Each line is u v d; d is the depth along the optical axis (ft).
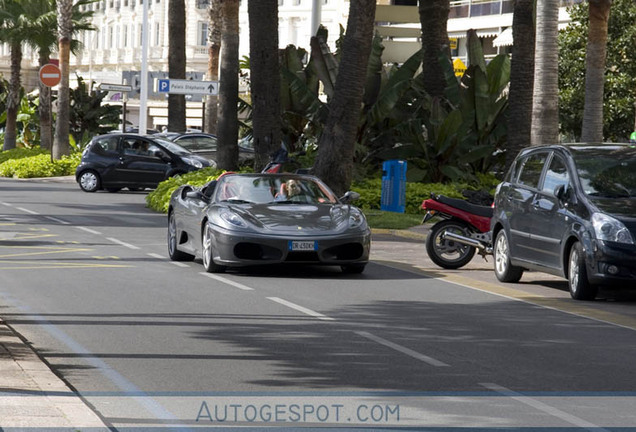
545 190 107.65
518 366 67.00
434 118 213.66
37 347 71.15
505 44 367.45
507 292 105.50
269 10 210.38
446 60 217.36
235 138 224.94
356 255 112.98
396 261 131.95
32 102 463.83
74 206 211.20
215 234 112.06
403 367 65.92
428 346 73.46
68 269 115.24
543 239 106.01
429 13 224.12
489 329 81.46
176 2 299.79
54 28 422.41
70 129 401.90
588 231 98.32
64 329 78.18
